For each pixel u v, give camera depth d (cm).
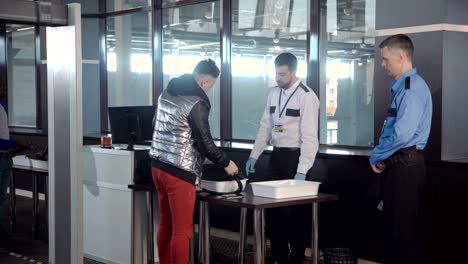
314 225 450
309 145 482
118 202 545
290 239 514
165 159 436
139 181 529
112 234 553
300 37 638
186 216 437
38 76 945
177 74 796
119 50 888
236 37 711
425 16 491
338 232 550
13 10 422
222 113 724
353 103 591
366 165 522
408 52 411
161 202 458
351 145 596
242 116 709
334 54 607
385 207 419
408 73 411
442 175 472
